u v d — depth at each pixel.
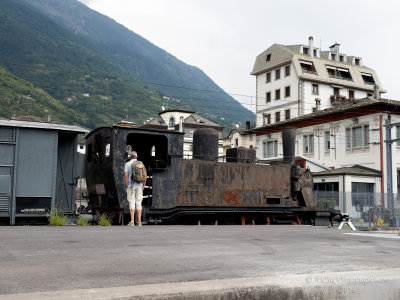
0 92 127.94
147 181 13.60
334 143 34.88
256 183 15.62
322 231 10.48
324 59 53.75
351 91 54.47
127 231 8.66
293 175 16.55
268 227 11.62
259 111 57.12
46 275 3.94
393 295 3.79
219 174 14.80
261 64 56.81
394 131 31.39
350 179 29.50
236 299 3.16
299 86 50.28
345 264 4.97
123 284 3.61
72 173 13.19
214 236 8.17
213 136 15.23
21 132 11.80
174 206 13.66
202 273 4.19
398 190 31.39
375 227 22.89
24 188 11.68
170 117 77.56
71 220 12.47
